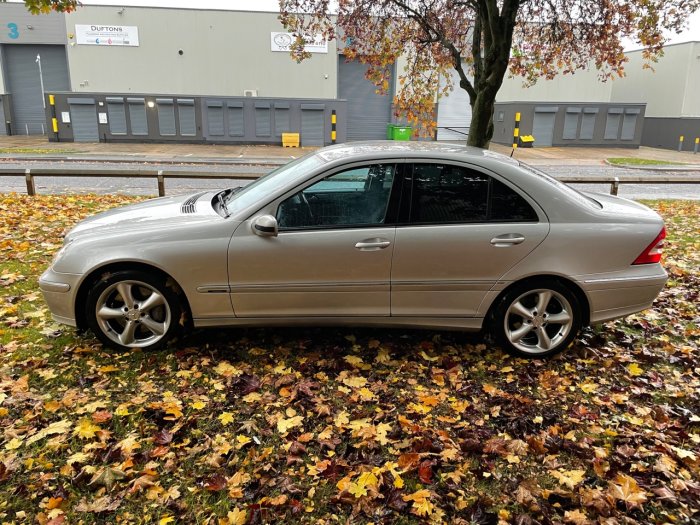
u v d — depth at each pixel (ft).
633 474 9.45
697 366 13.42
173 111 87.51
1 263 20.08
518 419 10.97
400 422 10.73
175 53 91.91
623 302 13.35
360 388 11.95
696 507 8.75
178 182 48.03
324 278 12.79
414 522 8.31
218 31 91.50
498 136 102.89
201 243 12.61
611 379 12.78
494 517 8.41
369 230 12.64
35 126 102.78
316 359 13.25
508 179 12.88
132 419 10.56
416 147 13.70
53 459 9.42
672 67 109.91
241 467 9.35
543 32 33.42
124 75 92.27
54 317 13.35
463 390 12.04
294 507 8.46
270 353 13.48
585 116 97.45
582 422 10.94
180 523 8.17
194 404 11.12
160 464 9.36
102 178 50.03
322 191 12.76
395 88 98.94
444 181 12.86
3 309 15.56
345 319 13.19
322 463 9.43
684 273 20.52
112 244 12.77
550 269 12.89
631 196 47.44
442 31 30.04
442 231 12.67
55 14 93.40
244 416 10.83
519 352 13.53
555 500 8.86
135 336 13.51
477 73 28.14
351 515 8.41
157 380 12.10
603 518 8.42
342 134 92.79
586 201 13.60
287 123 90.63
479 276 12.94
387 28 33.30
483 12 25.86
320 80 95.04
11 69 99.04
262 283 12.78
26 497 8.55
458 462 9.68
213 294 12.83
